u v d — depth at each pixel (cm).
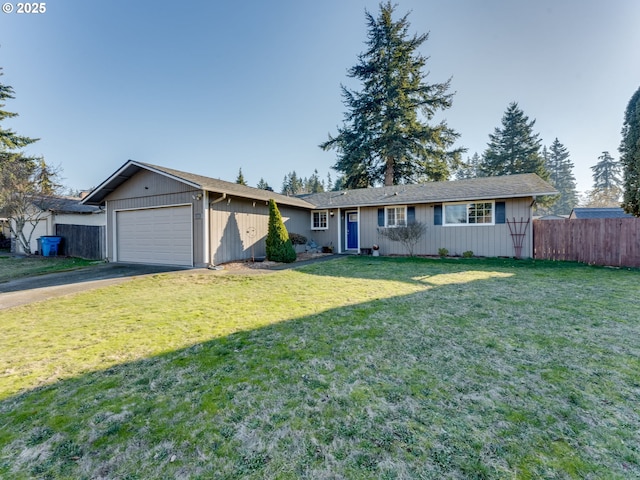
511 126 3353
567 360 279
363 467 161
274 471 160
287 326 386
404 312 435
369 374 259
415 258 1162
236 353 307
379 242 1348
